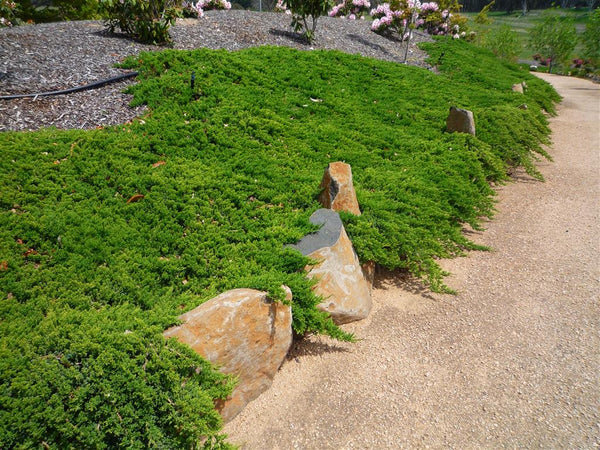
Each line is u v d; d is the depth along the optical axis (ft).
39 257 11.84
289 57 30.83
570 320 12.94
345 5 61.41
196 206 15.11
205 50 26.84
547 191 23.20
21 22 40.19
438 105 30.66
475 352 11.98
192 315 9.75
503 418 9.87
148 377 8.62
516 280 15.26
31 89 19.74
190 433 8.48
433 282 14.46
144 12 27.55
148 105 20.54
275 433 9.92
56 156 15.61
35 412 7.81
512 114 28.78
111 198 14.51
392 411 10.30
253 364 10.56
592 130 34.55
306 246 13.29
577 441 9.14
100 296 11.24
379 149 22.62
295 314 11.49
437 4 51.83
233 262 12.92
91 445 8.02
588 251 16.75
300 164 19.54
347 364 11.87
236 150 19.15
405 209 16.93
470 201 18.67
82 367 8.61
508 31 72.02
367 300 13.76
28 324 9.75
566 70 76.79
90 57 24.18
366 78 32.17
